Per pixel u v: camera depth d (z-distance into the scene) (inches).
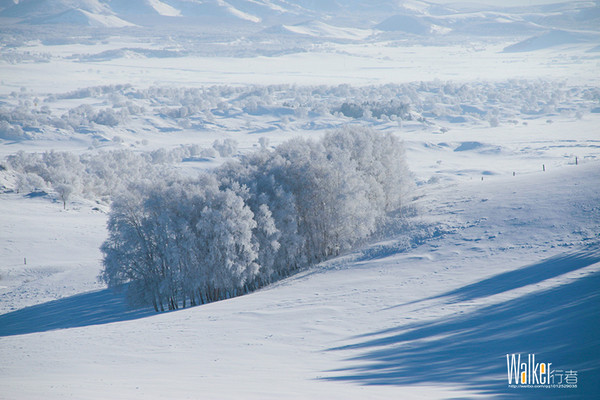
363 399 1256.2
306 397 1284.4
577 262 3284.9
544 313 2266.2
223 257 4660.4
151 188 5004.9
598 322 1978.3
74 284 6683.1
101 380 1738.4
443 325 2416.3
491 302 2687.0
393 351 2087.8
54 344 2859.3
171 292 4719.5
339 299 3444.9
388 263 4397.1
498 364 1685.5
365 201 5364.2
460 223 4982.8
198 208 4933.6
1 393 1374.3
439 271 3853.3
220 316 3346.5
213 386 1507.1
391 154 6742.1
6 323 5009.8
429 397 1291.8
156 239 4773.6
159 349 2541.8
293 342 2529.5
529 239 4180.6
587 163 6348.4
